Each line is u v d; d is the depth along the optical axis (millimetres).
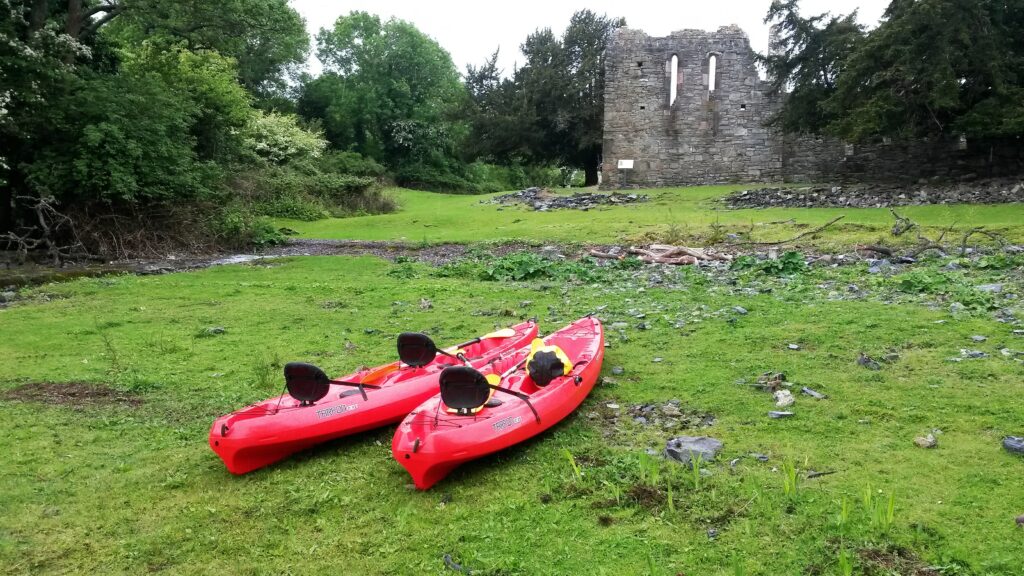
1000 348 8352
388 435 6961
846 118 27141
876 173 34625
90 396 8320
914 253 15484
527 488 5656
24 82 18953
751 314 10797
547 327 10953
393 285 15195
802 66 31719
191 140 25047
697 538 4762
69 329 11555
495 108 46156
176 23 24672
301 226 30047
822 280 13477
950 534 4605
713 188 35031
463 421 5734
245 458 6156
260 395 8258
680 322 10555
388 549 4922
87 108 20250
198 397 8266
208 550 5035
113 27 38719
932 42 24078
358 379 7262
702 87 37875
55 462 6473
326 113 59781
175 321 12164
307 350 10188
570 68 44969
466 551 4820
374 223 30188
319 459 6461
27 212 21062
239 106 33625
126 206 21594
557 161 51281
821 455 5887
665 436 6496
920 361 8055
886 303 10961
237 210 26047
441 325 11461
